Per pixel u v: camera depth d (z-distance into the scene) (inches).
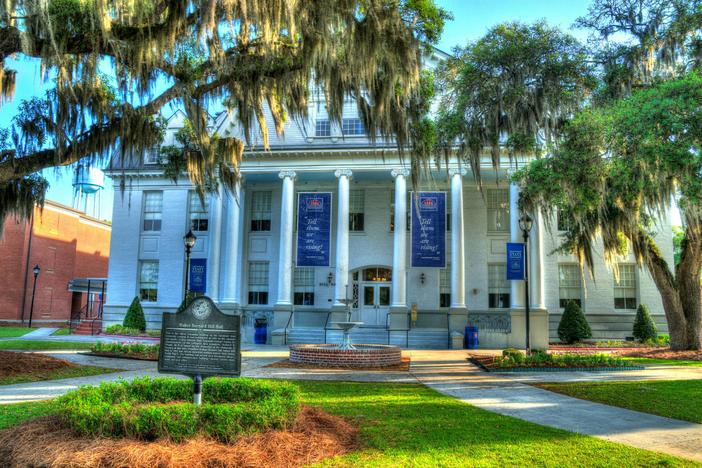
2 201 569.9
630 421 315.9
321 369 584.7
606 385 468.1
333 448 239.6
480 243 1119.0
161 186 1185.4
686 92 463.2
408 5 488.7
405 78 485.1
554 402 381.4
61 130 482.6
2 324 1514.5
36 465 201.3
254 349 883.4
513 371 579.5
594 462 225.9
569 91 625.6
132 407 241.4
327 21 423.2
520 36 627.2
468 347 966.4
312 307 1130.0
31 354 558.6
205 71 548.1
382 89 522.0
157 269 1173.1
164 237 1168.2
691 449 251.6
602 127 536.4
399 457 228.7
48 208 1653.5
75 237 1788.9
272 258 1156.5
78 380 455.5
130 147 545.3
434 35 511.2
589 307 1076.5
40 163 511.2
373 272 1140.5
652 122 463.8
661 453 243.0
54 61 413.7
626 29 681.0
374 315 1121.4
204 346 262.2
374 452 236.2
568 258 1093.1
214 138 656.4
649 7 656.4
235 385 292.0
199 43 425.4
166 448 209.3
